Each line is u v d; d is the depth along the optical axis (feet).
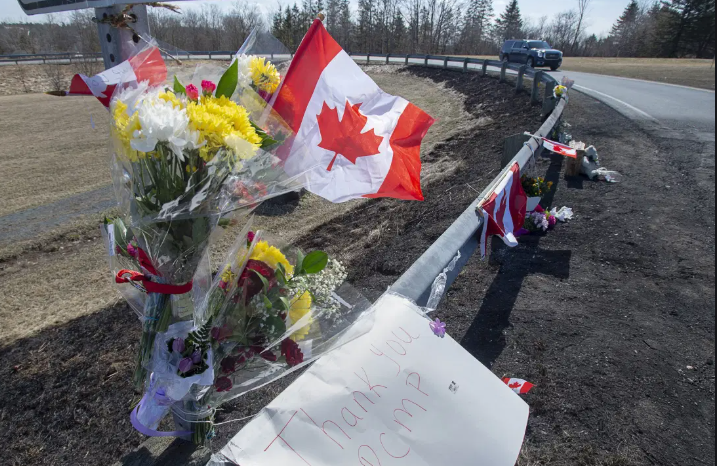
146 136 3.65
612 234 16.85
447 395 4.60
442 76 76.38
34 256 23.53
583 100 44.75
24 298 18.65
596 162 24.94
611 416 8.39
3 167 43.11
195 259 4.46
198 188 4.01
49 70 102.01
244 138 4.01
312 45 5.41
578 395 8.92
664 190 21.33
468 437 4.35
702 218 18.04
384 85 81.25
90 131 59.77
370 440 4.16
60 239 25.40
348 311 5.45
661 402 8.77
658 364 9.86
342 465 3.98
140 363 5.10
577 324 11.37
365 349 4.82
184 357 4.58
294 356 5.08
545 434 7.98
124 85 4.22
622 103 42.98
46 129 61.87
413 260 16.78
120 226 5.01
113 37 4.73
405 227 20.61
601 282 13.56
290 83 5.38
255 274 4.79
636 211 18.94
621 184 22.43
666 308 12.12
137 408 5.18
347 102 5.61
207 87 4.25
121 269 5.28
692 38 168.25
